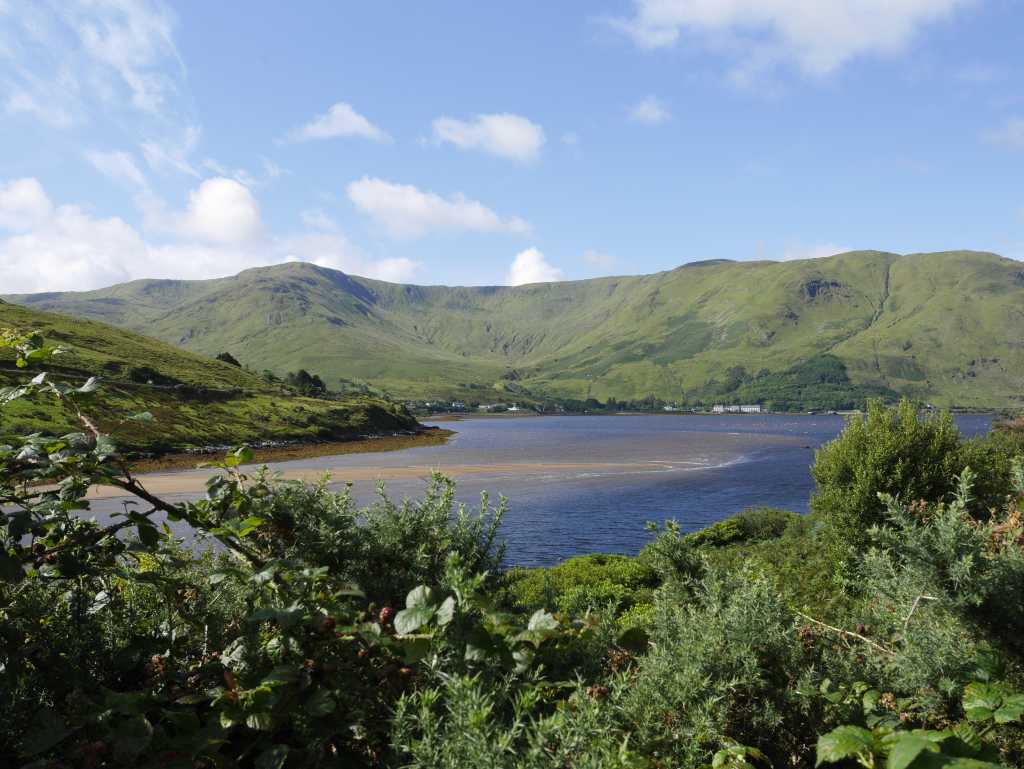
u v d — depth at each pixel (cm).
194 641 289
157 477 5962
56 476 265
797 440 13588
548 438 14362
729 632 298
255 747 240
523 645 278
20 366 291
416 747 197
